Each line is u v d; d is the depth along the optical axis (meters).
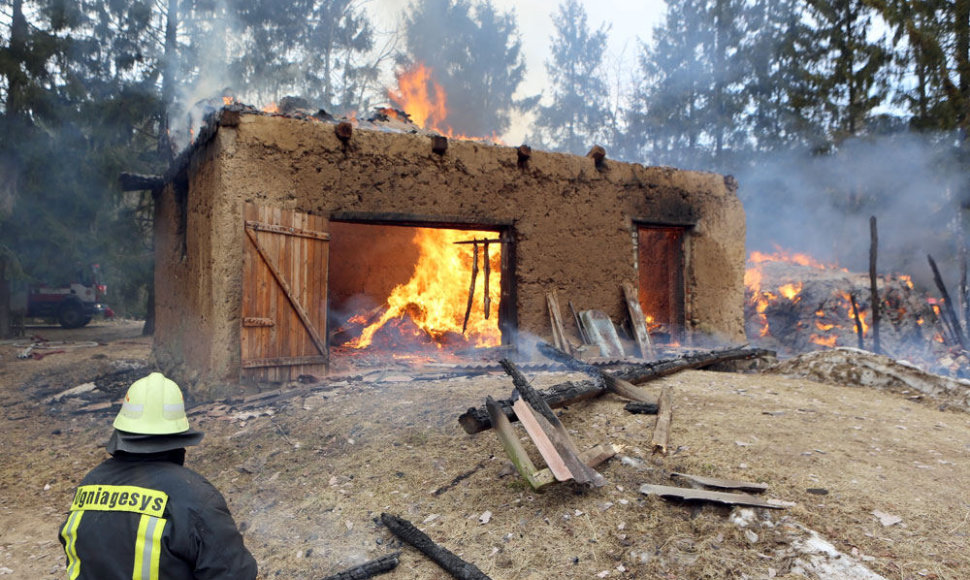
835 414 5.75
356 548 3.89
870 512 3.69
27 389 9.80
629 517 3.89
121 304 22.34
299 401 6.74
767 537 3.51
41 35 17.61
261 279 7.60
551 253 9.88
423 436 5.40
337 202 8.32
